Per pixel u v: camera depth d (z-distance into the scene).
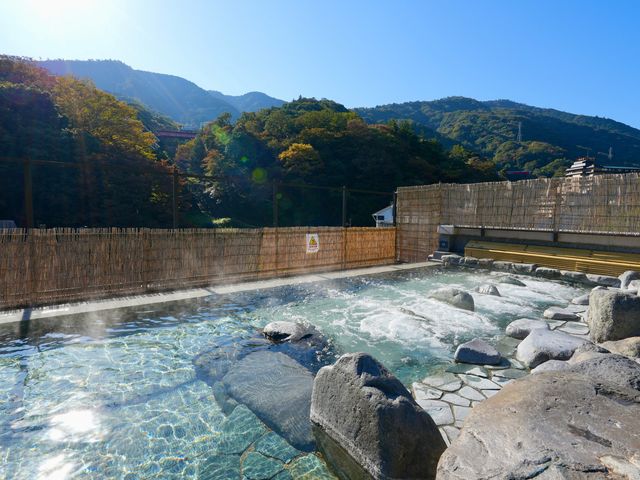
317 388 2.88
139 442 2.70
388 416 2.24
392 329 5.16
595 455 1.55
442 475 1.67
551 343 3.98
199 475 2.38
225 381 3.59
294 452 2.61
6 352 4.18
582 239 8.95
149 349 4.36
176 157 62.09
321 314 5.88
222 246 7.80
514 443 1.69
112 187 31.89
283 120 58.41
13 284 5.59
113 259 6.48
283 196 46.38
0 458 2.49
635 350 3.49
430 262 11.39
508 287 7.85
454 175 52.69
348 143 52.97
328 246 9.77
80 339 4.59
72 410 3.08
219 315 5.72
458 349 4.13
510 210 10.02
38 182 29.45
